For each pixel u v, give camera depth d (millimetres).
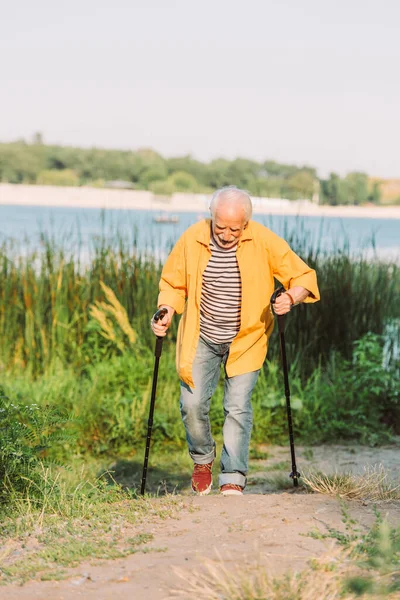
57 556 3367
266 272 4559
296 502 4086
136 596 2908
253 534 3539
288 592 2758
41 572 3205
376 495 4285
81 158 100000
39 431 4852
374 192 60750
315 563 3049
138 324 8641
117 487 4703
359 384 7672
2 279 8828
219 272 4492
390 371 7848
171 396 7512
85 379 7809
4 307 8695
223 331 4562
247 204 4328
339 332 8602
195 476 4777
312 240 9375
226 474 4559
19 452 4504
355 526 3584
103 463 6559
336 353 8352
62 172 101562
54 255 9117
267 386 7824
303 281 4523
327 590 2768
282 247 4539
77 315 8625
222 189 4402
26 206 82062
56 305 8648
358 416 7371
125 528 3797
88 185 97500
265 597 2736
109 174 96875
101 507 4191
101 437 6918
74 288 8867
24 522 3920
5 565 3318
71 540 3598
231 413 4590
